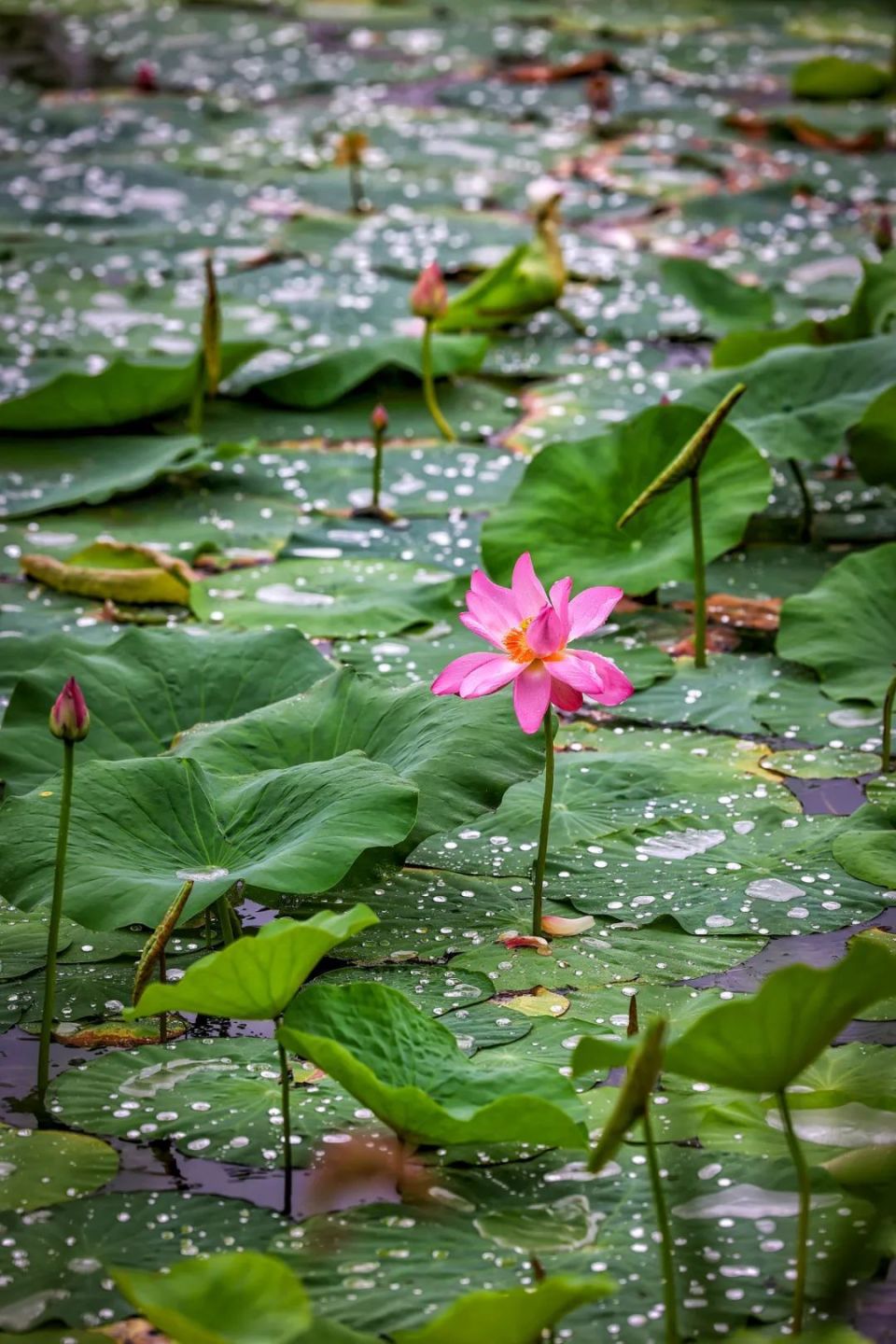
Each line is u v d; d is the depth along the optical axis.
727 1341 5.98
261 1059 6.41
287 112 15.98
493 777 6.64
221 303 10.43
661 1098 6.34
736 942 6.62
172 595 7.62
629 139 15.21
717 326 10.11
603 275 11.28
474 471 8.27
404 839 6.47
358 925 6.12
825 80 16.72
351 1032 6.26
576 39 19.77
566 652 6.55
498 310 9.98
